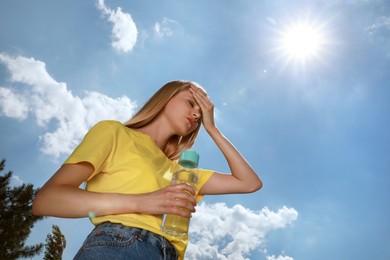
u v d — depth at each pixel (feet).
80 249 3.76
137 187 4.28
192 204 4.00
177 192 3.90
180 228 3.89
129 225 3.76
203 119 5.93
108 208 3.78
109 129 4.57
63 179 3.88
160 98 5.61
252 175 5.94
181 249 4.18
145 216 3.96
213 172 6.07
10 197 37.37
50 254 32.99
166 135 5.57
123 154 4.50
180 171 4.47
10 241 34.53
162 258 3.78
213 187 5.94
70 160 4.03
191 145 6.24
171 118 5.55
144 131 5.45
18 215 36.22
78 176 4.00
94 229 3.87
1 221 35.37
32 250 35.04
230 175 6.02
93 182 4.39
